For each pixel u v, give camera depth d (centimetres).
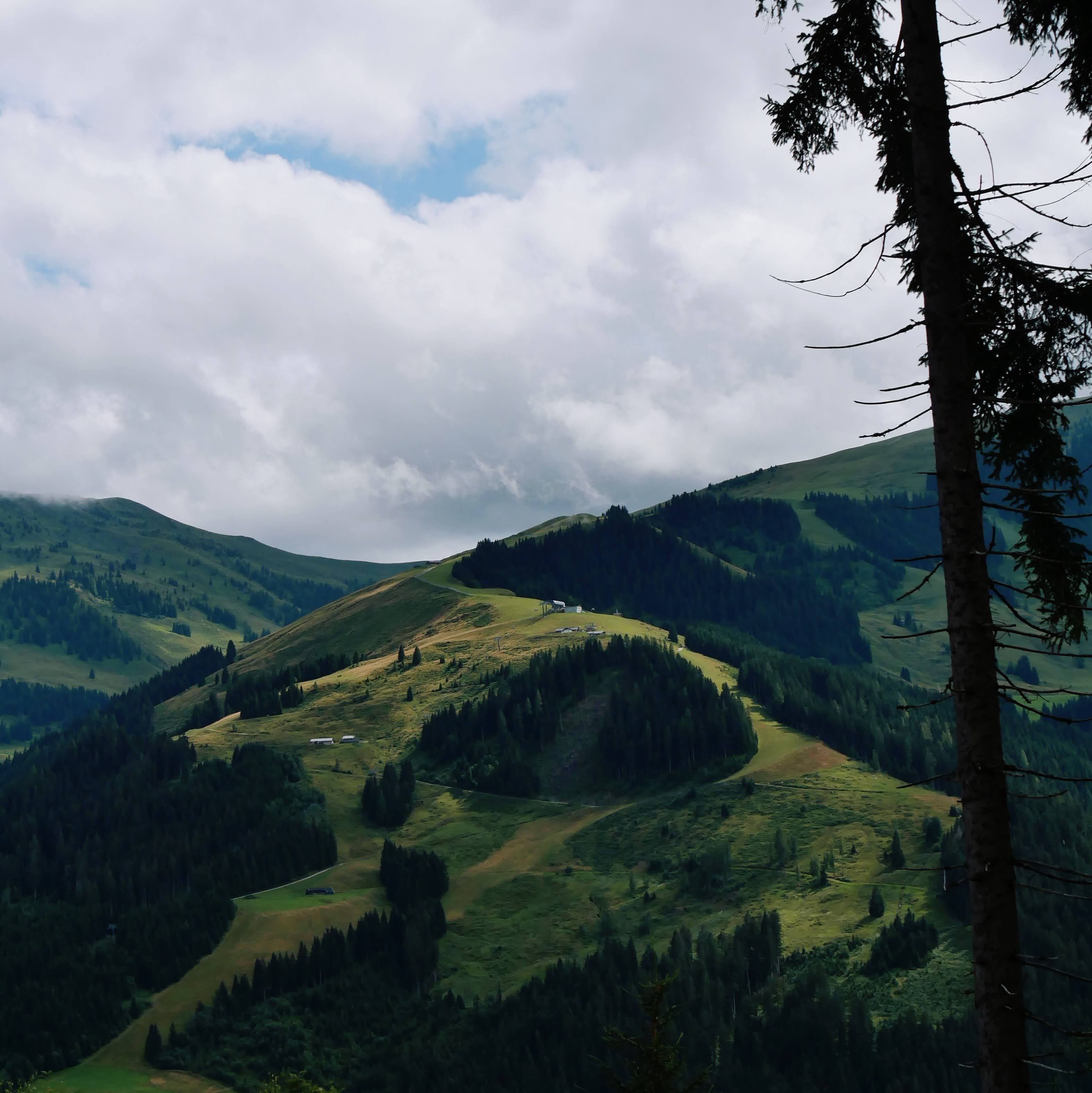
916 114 1608
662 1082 3097
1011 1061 1363
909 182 1781
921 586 1527
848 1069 16462
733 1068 16538
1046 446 1692
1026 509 1661
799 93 1764
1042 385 1670
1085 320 1594
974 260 1650
